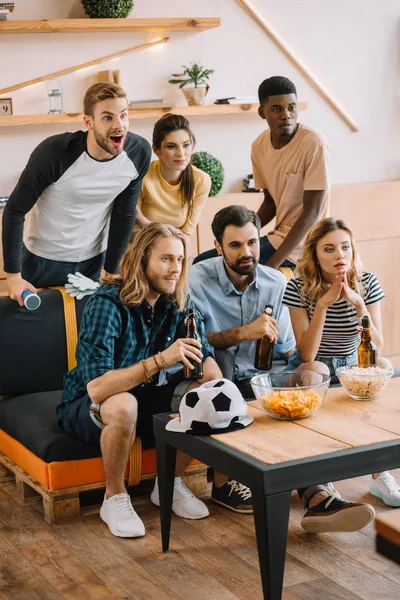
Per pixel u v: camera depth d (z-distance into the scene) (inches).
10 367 138.6
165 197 161.0
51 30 181.6
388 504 120.4
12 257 139.5
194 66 193.6
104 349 114.7
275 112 162.7
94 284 145.3
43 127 186.5
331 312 130.6
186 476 127.1
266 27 205.5
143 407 122.0
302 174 164.4
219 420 95.8
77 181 137.3
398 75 225.8
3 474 139.0
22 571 104.7
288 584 98.0
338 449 87.6
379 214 207.9
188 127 156.9
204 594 96.6
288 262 166.1
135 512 116.3
